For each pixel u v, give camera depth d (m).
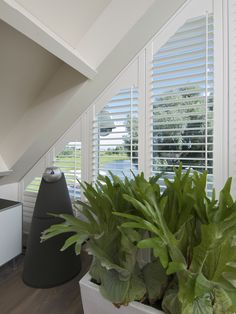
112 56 1.24
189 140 1.23
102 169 1.55
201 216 0.70
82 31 1.22
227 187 0.69
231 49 1.09
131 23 1.14
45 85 1.51
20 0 0.87
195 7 1.17
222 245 0.59
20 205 1.60
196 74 1.18
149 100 1.33
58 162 1.74
